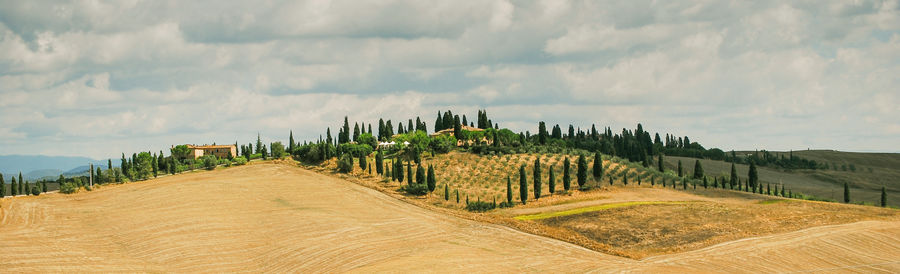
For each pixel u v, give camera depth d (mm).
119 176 149250
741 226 84062
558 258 68125
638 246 76625
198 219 83375
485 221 93812
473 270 58750
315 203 103688
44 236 74438
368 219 90938
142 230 77500
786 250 71188
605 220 92125
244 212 90500
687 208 98250
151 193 107625
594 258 69625
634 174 160250
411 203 119188
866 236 76312
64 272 59219
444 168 164750
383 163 177250
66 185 120062
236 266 63781
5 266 60188
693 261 68062
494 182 151000
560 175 154750
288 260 65875
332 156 185375
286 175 150500
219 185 116938
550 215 102062
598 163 145000
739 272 63906
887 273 63781
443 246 73500
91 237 74875
